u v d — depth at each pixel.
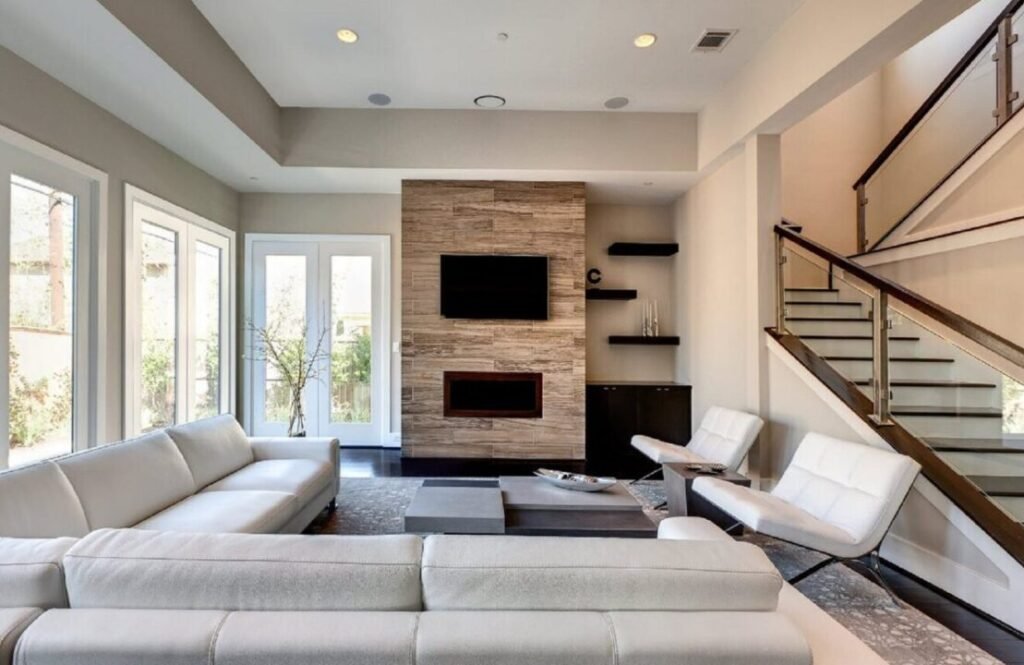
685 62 3.84
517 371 5.21
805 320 3.74
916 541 2.78
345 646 1.08
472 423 5.23
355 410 5.69
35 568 1.19
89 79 3.04
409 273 5.17
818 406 3.45
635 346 6.01
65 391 3.17
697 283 5.23
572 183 5.17
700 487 2.96
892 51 2.74
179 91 3.20
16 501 1.88
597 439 5.42
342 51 3.69
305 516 3.10
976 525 2.41
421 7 3.18
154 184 4.02
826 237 5.67
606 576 1.18
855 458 2.72
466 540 1.27
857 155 5.70
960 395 2.97
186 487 2.81
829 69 2.94
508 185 5.16
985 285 3.65
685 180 5.07
